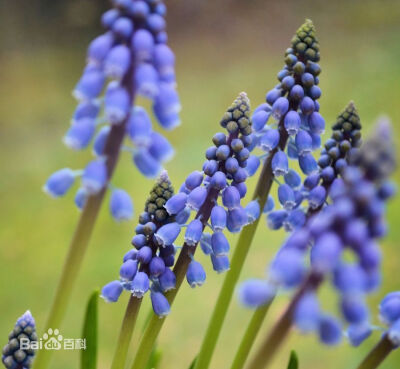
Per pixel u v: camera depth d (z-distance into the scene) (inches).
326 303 22.0
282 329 8.9
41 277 27.1
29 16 56.6
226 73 48.8
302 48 10.9
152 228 10.4
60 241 30.0
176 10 60.0
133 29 9.4
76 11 57.0
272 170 10.9
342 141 10.8
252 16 57.6
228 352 21.4
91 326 11.1
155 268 10.3
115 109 9.3
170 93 9.4
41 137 42.3
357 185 8.6
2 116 45.3
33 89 50.0
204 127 38.9
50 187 9.7
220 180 10.2
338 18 52.6
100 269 26.5
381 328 9.7
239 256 10.9
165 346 22.0
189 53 54.4
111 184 9.6
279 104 10.8
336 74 41.4
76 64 54.6
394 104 35.5
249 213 10.6
